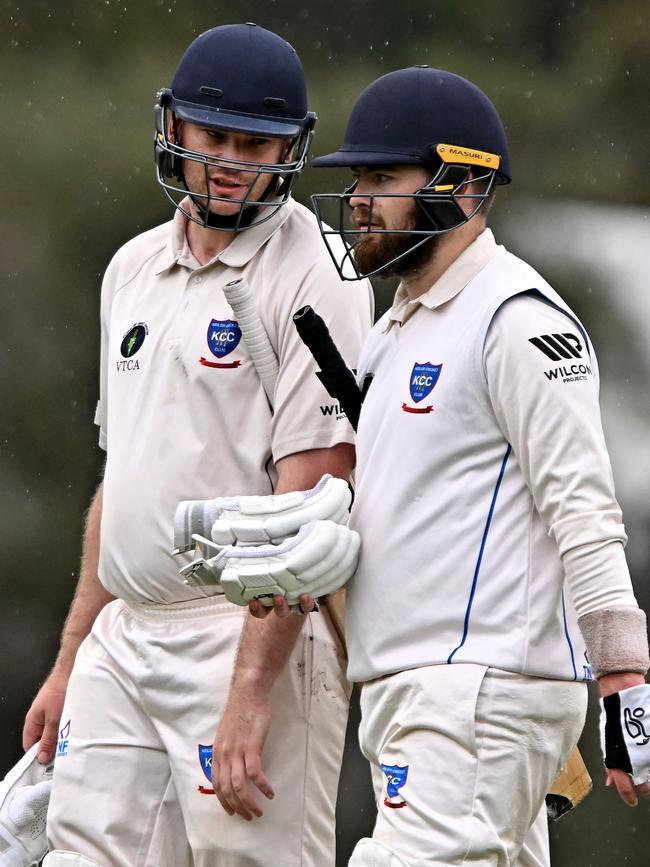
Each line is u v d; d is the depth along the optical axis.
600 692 11.17
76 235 38.72
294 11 41.97
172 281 14.34
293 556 12.15
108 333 14.91
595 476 11.26
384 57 42.50
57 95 39.81
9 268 38.16
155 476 13.92
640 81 42.59
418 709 11.73
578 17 43.38
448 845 11.49
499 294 11.73
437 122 12.08
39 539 37.69
